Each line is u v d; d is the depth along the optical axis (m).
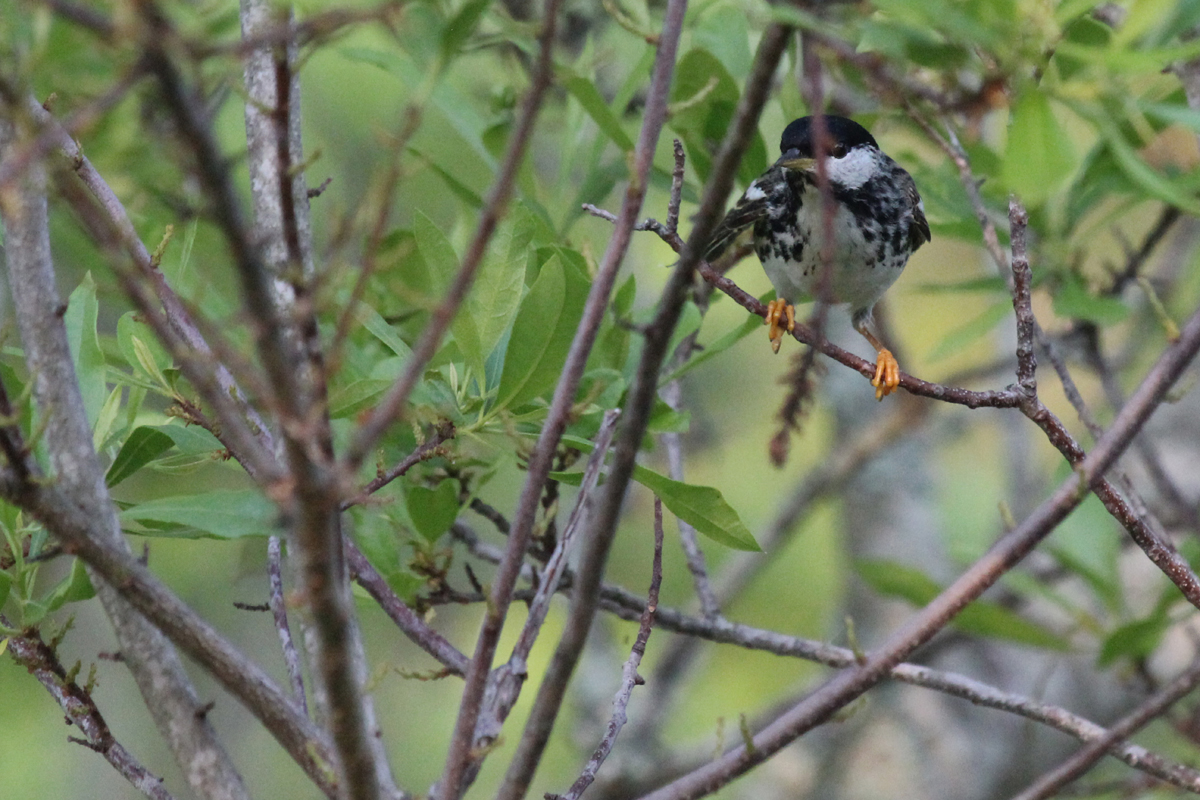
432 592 8.67
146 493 12.64
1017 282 6.84
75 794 14.07
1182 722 10.23
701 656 15.43
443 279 7.07
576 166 10.99
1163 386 6.32
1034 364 6.89
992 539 13.91
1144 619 9.53
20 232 5.89
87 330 7.33
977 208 8.26
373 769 4.79
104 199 6.32
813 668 17.00
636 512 16.09
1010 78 5.62
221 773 5.88
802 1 5.14
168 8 5.83
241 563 9.94
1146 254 10.27
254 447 4.36
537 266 8.57
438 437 7.20
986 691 7.98
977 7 5.41
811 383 9.78
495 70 12.46
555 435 5.51
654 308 8.75
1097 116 5.80
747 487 18.59
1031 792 7.36
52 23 4.89
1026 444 14.44
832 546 18.44
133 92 6.77
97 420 7.21
